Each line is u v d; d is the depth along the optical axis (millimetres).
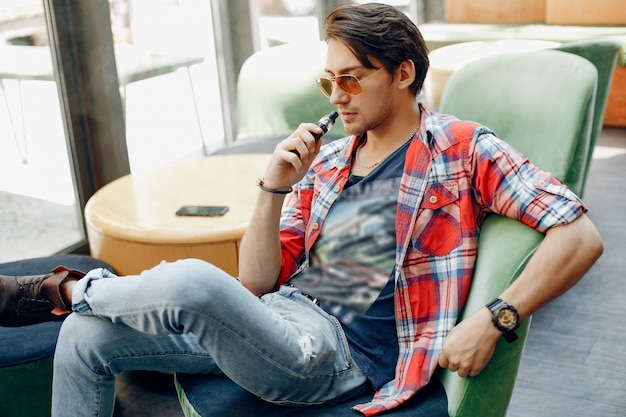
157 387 2557
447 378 1588
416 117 1705
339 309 1688
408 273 1621
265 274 1778
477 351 1465
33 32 3145
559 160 2596
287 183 1711
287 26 4758
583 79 2604
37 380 2158
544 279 1463
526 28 5445
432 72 4086
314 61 3635
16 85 3096
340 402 1620
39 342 2158
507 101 2754
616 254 3355
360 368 1632
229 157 3176
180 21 3984
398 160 1688
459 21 5816
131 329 1605
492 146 1575
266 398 1583
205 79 4285
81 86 3389
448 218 1604
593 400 2352
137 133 3719
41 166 3270
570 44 3461
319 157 1813
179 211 2543
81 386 1640
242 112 3723
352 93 1617
